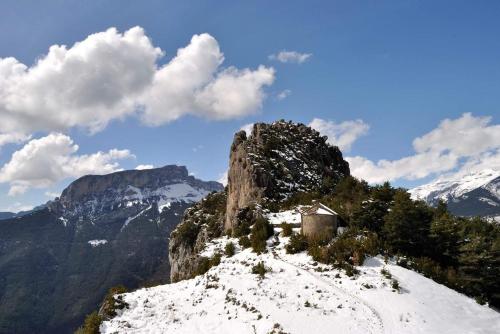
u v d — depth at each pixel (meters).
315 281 36.12
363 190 64.56
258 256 45.19
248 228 58.09
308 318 28.78
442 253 44.34
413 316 29.72
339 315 29.38
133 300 33.06
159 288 38.25
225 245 53.59
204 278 39.53
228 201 81.50
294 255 43.66
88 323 29.38
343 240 42.78
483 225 59.28
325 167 88.50
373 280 35.50
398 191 52.50
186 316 30.58
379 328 27.67
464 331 28.75
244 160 77.38
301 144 91.38
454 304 33.56
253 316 29.20
